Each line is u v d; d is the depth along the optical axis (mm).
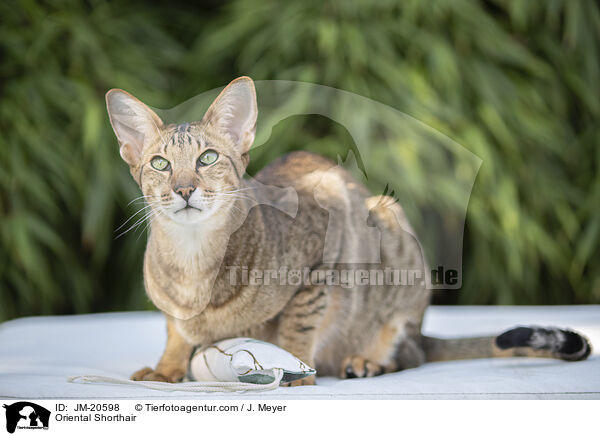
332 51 2486
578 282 3240
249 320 1411
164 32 3352
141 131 1356
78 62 3082
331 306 1476
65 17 3182
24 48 3096
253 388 1319
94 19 3273
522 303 3148
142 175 1353
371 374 1522
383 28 2805
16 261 2998
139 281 3111
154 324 2406
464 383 1396
